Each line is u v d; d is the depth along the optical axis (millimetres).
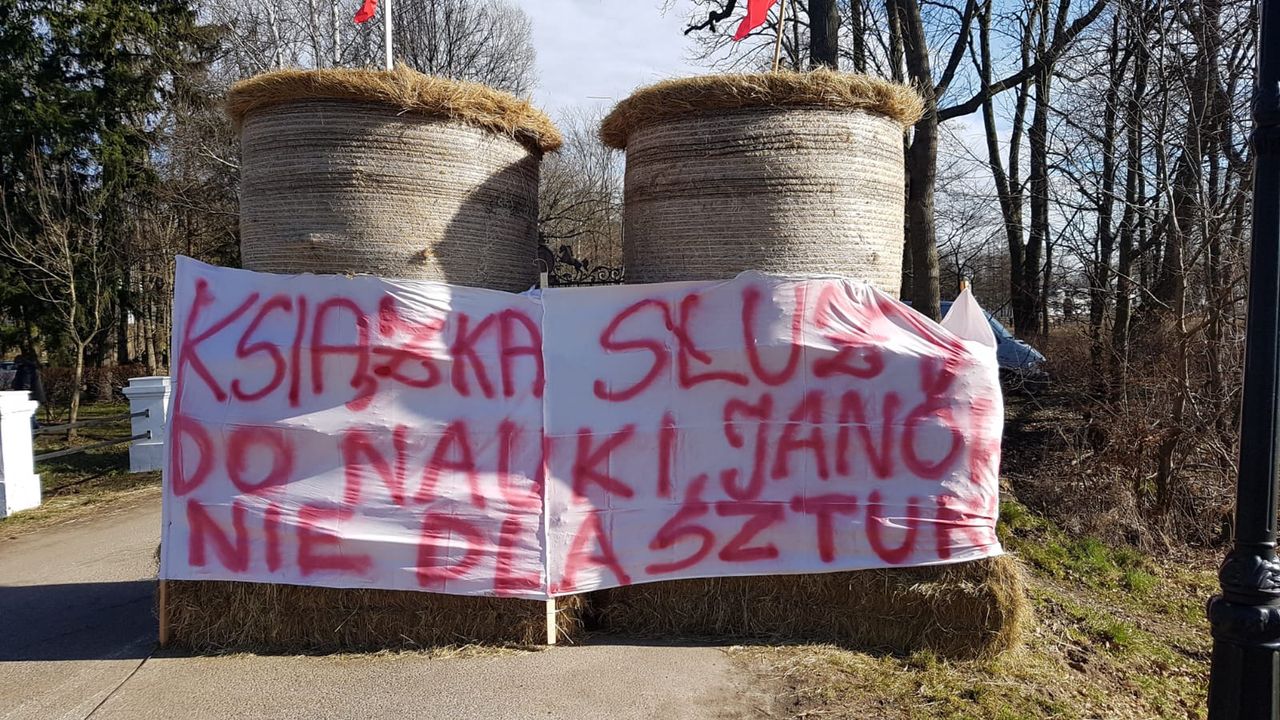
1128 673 4480
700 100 3928
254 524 3850
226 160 15781
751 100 3889
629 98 4188
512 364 3973
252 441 3883
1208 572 6812
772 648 3869
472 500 3885
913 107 4199
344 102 4016
